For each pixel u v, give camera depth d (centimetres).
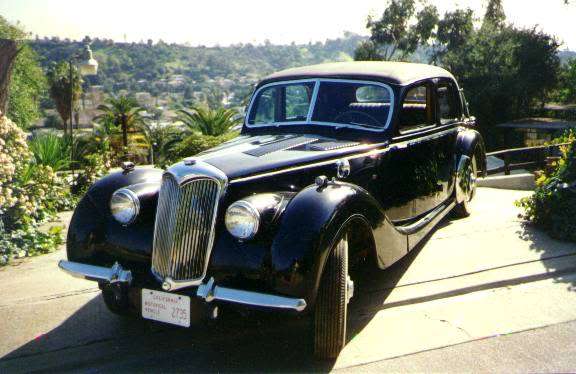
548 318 418
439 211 586
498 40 4119
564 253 544
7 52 845
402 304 456
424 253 566
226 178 369
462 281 489
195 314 360
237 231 345
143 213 396
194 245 356
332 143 459
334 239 345
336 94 508
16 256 627
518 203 660
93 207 415
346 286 357
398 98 493
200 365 374
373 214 389
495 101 4009
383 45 5091
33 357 388
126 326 436
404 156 504
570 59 4284
